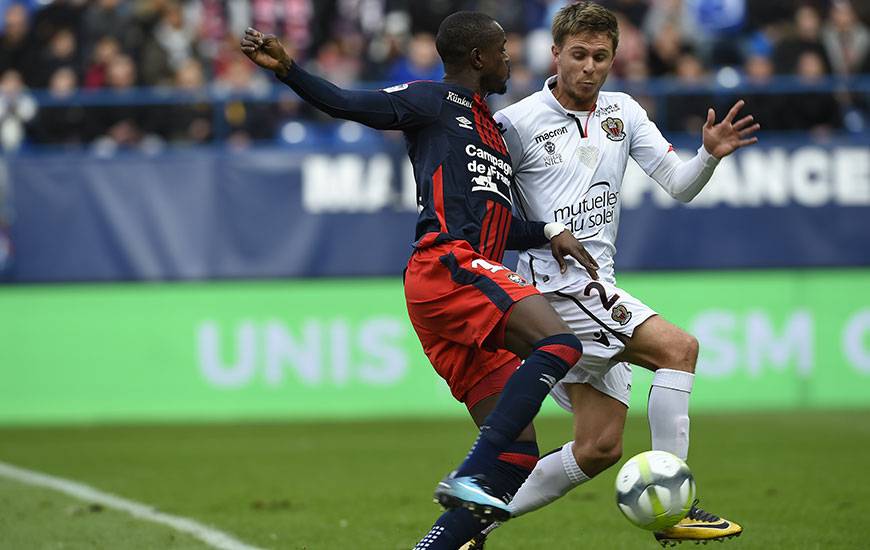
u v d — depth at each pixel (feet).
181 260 149.89
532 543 71.61
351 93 56.90
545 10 173.88
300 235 150.20
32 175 149.59
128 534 74.90
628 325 61.82
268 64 54.70
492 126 60.64
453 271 55.98
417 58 162.91
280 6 173.99
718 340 151.53
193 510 84.43
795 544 69.15
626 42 164.35
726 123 60.70
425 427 136.77
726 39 171.12
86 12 167.94
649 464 57.82
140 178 150.00
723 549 68.28
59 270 149.79
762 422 136.36
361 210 150.30
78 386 150.51
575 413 63.41
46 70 164.96
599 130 64.64
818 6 172.96
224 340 150.51
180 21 168.76
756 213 150.71
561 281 63.52
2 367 150.30
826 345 151.53
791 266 150.71
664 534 60.75
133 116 159.53
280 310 150.30
